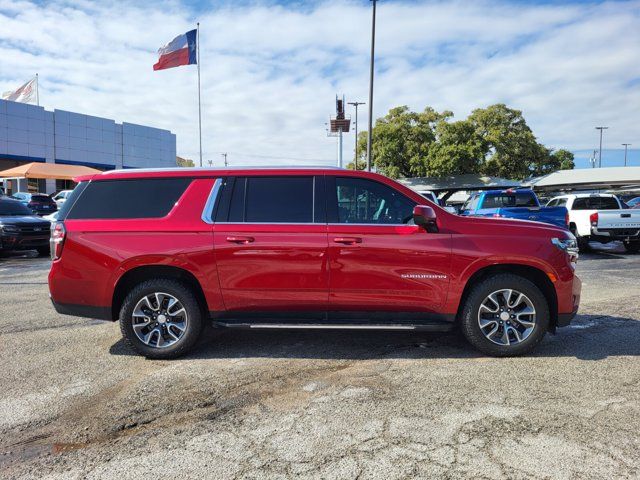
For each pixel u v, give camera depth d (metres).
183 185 4.63
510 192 13.84
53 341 5.20
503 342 4.50
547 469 2.67
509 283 4.41
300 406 3.51
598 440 2.98
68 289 4.56
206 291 4.49
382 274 4.39
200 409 3.49
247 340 5.15
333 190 4.56
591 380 3.95
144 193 4.64
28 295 7.80
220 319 4.59
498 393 3.70
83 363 4.50
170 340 4.60
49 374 4.21
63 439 3.08
